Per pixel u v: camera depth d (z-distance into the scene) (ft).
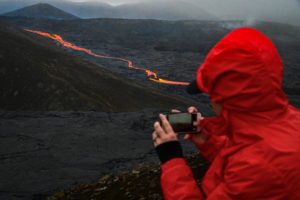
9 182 151.33
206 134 8.77
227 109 7.04
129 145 214.90
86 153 197.88
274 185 6.34
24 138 234.17
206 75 6.88
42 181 151.64
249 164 6.54
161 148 7.91
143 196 31.60
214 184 7.46
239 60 6.52
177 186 7.48
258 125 6.81
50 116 297.94
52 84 511.81
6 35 654.53
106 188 35.94
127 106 500.33
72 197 36.91
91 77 577.43
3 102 472.85
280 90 6.84
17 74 527.40
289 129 6.69
